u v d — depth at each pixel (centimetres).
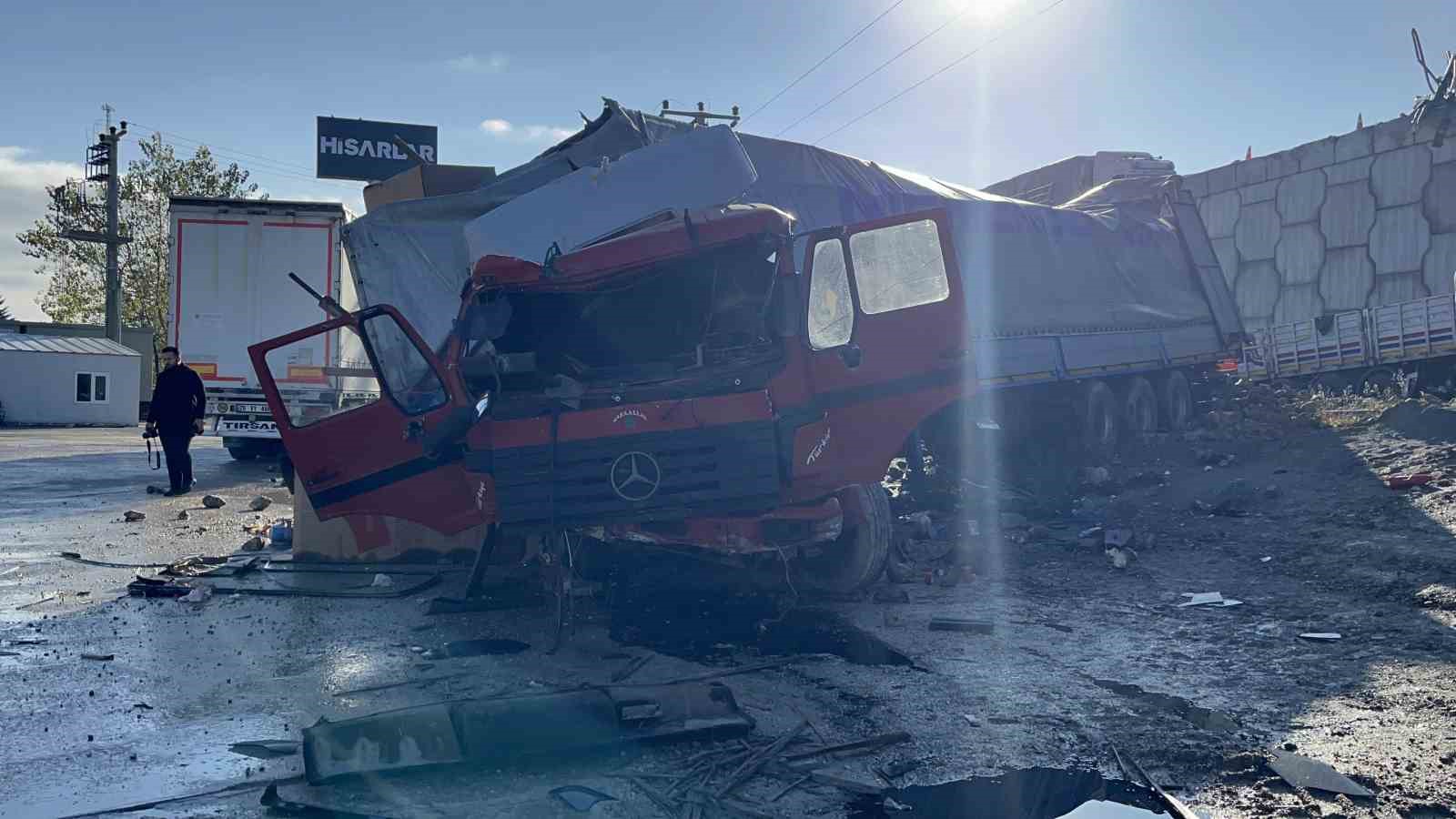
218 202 1622
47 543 980
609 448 613
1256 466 1284
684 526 629
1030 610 701
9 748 443
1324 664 557
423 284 993
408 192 1078
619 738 432
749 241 670
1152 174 2031
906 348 659
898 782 406
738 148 761
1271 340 2264
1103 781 405
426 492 655
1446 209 2039
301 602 732
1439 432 1295
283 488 1464
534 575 800
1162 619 670
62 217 5234
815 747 438
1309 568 790
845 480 643
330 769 399
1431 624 624
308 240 1642
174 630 652
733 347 713
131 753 436
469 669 561
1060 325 1405
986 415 1268
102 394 4081
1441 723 461
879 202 1113
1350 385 2098
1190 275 1861
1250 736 451
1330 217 2295
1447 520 876
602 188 745
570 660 580
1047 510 1107
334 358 1134
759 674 552
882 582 787
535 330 758
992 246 1298
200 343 1636
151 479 1593
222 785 401
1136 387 1612
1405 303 1967
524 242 725
